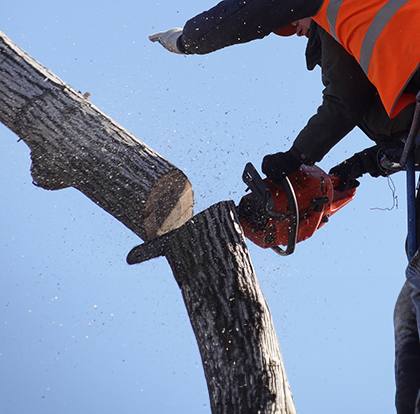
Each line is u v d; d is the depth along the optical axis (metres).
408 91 7.06
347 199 8.20
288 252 7.90
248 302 7.40
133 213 8.01
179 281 7.61
